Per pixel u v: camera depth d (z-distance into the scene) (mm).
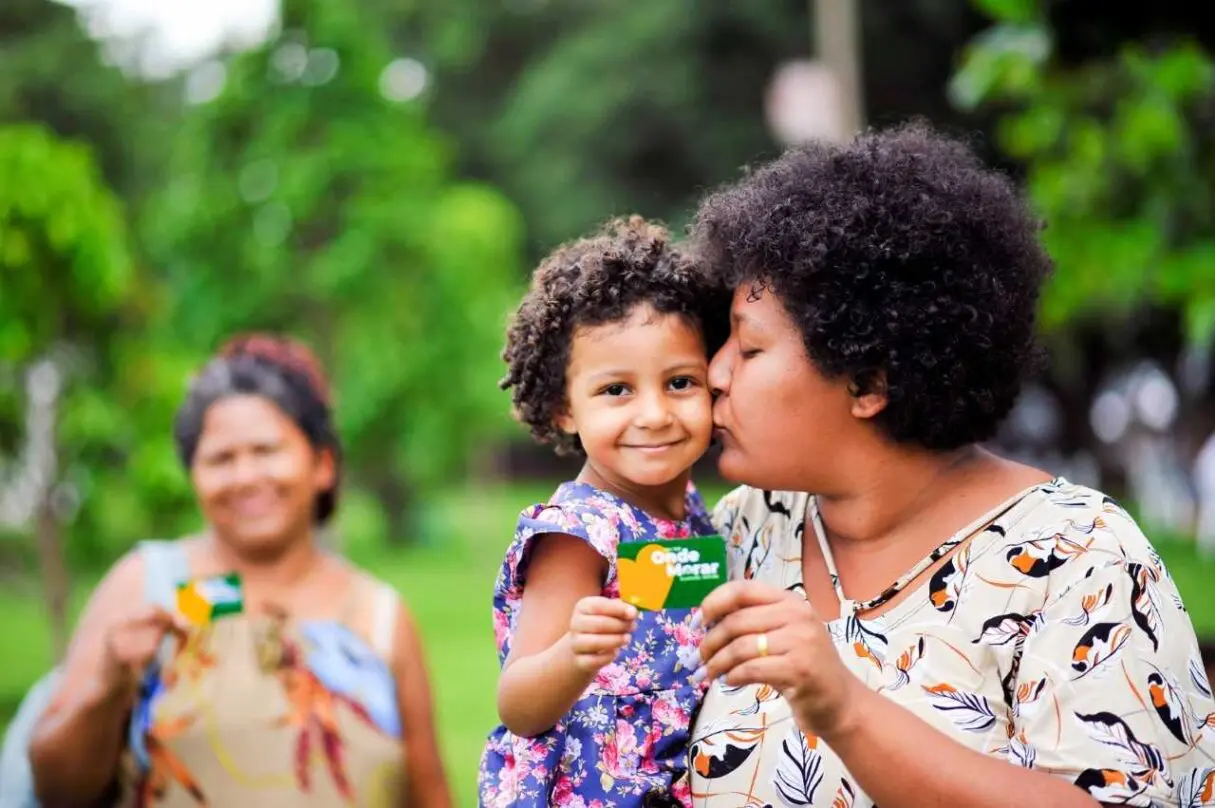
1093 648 1670
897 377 1818
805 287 1834
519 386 2168
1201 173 4648
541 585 1944
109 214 6188
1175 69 4355
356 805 2830
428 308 16859
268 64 16516
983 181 1916
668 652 1997
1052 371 16531
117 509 6484
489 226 17672
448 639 10523
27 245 5762
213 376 3078
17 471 6586
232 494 2963
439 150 17734
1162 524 15883
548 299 2080
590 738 1946
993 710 1745
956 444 1880
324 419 3119
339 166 16344
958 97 5461
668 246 2115
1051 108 4828
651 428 1986
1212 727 1700
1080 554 1740
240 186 16453
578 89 23469
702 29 22453
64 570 6582
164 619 2713
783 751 1831
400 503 17438
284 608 2969
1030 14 4156
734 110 22938
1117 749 1607
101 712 2715
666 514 2117
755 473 1923
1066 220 4914
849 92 7199
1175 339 14164
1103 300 5953
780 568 2031
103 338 6340
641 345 1990
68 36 20406
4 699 8312
